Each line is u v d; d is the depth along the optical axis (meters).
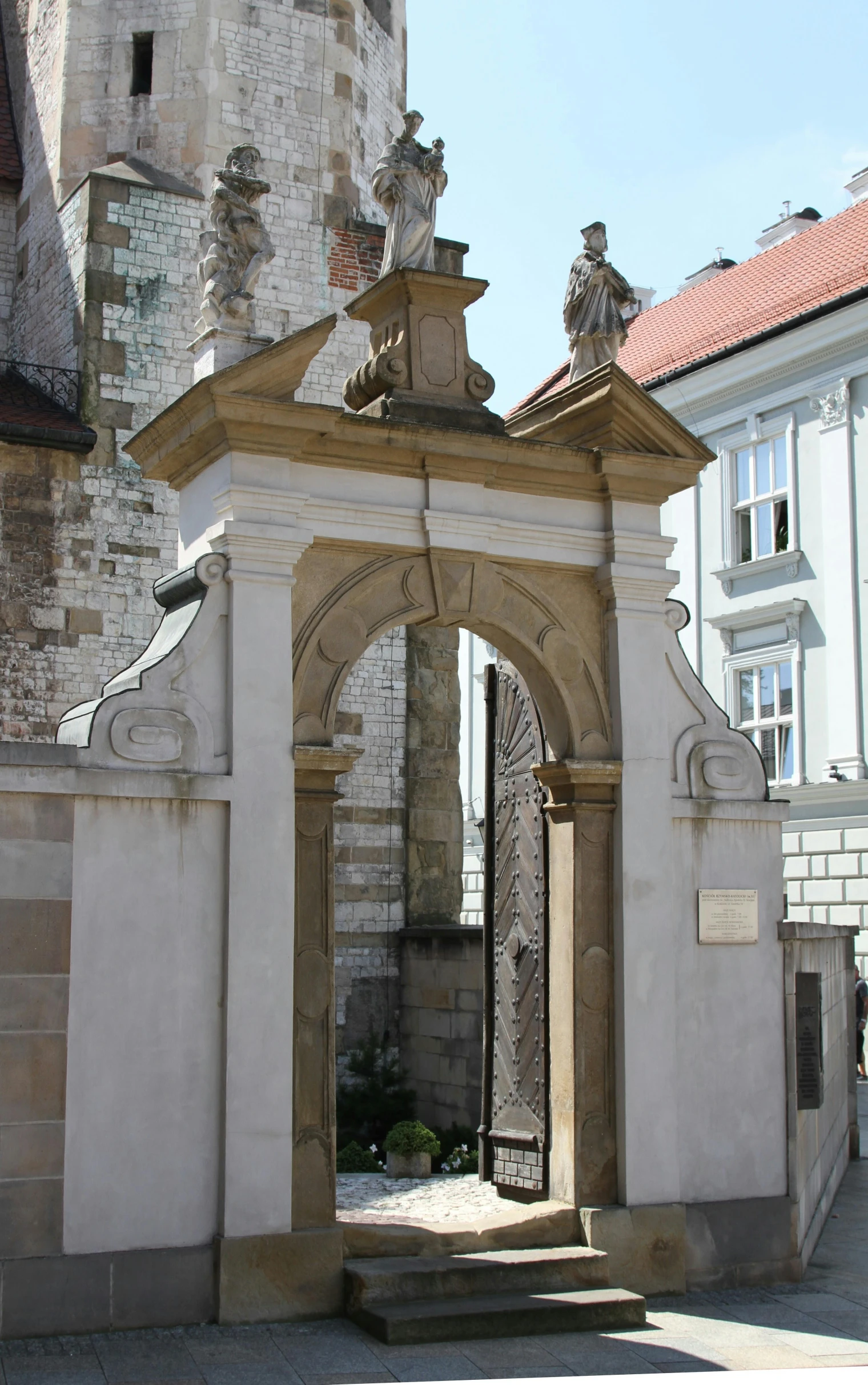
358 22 21.95
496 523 10.25
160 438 10.06
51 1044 8.58
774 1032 10.80
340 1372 7.87
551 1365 8.16
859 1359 8.38
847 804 25.30
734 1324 9.20
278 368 9.38
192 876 9.07
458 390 10.55
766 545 28.00
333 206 21.20
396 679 20.59
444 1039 18.56
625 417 10.69
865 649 25.48
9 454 18.30
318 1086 9.30
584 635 10.64
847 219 29.98
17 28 23.11
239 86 20.75
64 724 10.20
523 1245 9.77
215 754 9.25
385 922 19.94
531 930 11.22
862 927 24.64
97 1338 8.37
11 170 22.11
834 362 26.52
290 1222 8.97
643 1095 10.17
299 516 9.61
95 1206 8.57
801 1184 10.82
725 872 10.78
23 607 18.12
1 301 22.03
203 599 9.41
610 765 10.40
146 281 19.50
